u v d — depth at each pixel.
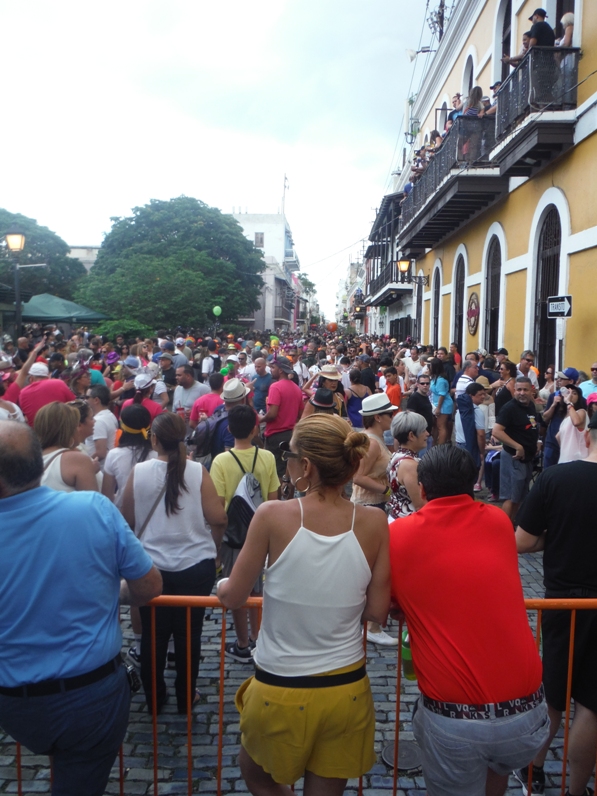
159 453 3.69
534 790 3.08
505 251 13.80
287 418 7.31
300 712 2.13
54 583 2.12
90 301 31.47
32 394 6.65
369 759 2.26
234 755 3.34
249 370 12.12
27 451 2.16
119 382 9.62
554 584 2.95
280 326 73.94
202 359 15.98
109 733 2.21
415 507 4.12
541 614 3.03
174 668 4.20
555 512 2.91
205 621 5.00
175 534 3.62
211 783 3.13
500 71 14.60
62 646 2.12
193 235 42.62
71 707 2.12
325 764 2.20
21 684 2.10
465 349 17.44
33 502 2.16
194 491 3.67
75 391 8.12
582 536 2.86
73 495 2.25
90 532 2.18
